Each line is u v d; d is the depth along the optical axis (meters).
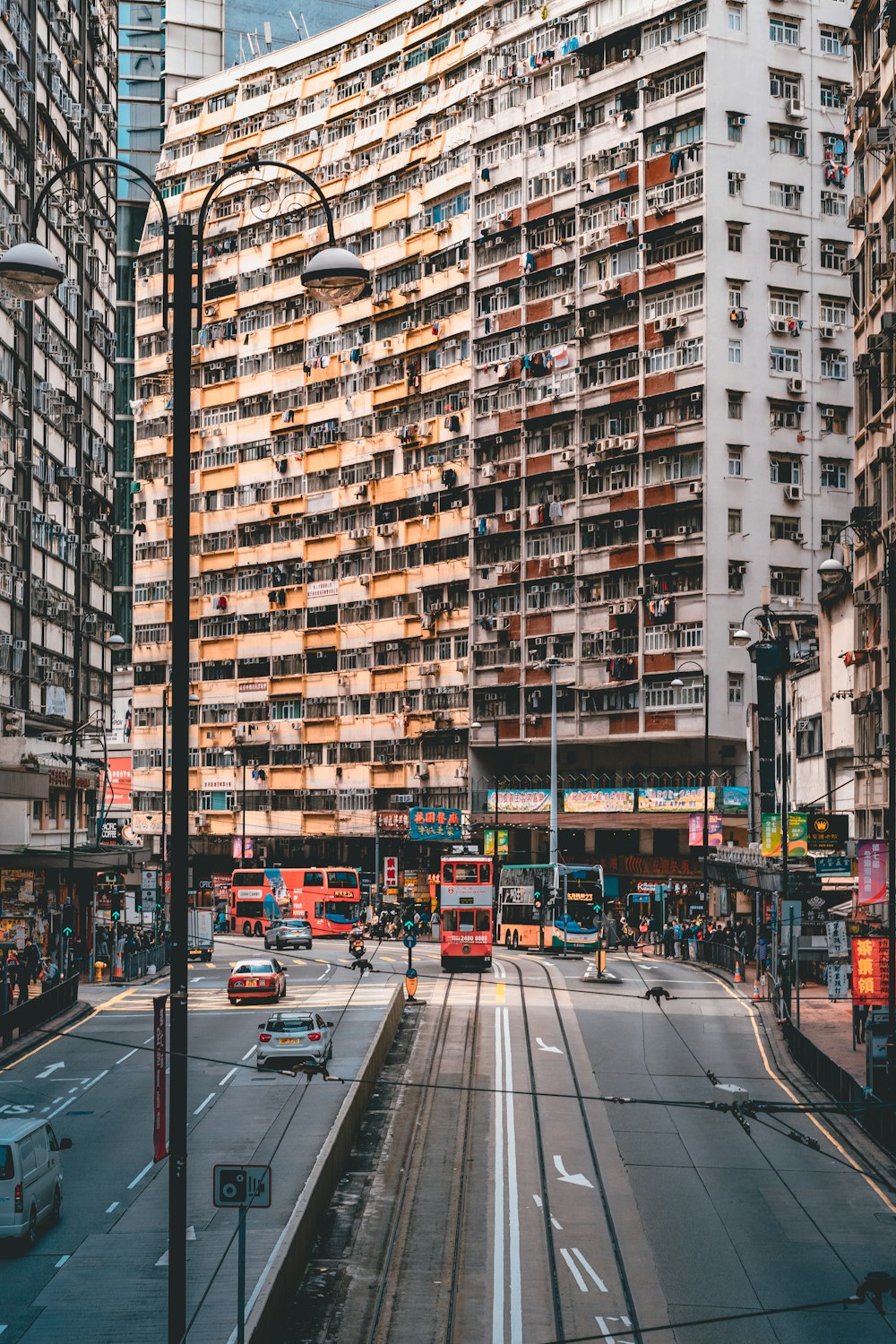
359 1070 37.31
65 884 66.06
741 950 61.12
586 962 65.50
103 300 75.06
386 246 94.62
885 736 49.44
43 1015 44.94
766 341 76.62
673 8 78.19
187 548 17.67
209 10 123.81
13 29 57.03
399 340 93.06
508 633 84.19
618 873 81.25
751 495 75.75
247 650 100.94
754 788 73.00
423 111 93.06
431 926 85.44
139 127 127.56
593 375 80.94
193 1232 24.11
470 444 87.31
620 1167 29.16
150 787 105.12
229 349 103.38
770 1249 24.08
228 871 103.00
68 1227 24.38
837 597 58.97
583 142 82.38
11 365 57.25
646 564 77.00
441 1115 33.44
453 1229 25.00
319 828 95.44
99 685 73.88
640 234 78.69
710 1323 20.73
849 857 49.50
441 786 88.31
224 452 103.31
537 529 83.31
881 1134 30.80
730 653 74.50
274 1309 19.53
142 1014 47.94
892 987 33.44
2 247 55.12
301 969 63.78
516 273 85.25
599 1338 20.11
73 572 67.81
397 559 92.38
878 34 51.34
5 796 51.03
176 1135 17.22
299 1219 22.42
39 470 61.69
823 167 78.44
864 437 52.78
